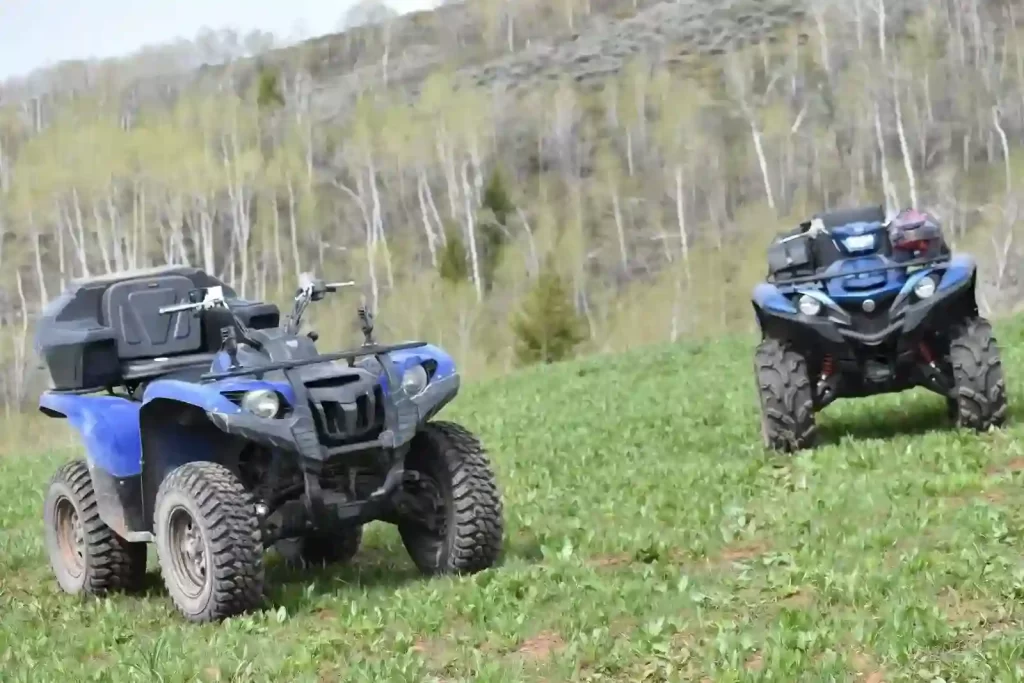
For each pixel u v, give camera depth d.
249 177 167.88
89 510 18.86
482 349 119.38
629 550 17.95
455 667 13.54
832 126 172.75
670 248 154.88
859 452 22.14
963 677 11.62
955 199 147.12
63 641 16.09
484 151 181.00
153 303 19.39
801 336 23.25
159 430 17.59
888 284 22.91
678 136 176.25
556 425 32.66
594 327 135.75
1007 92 173.25
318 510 16.42
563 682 12.66
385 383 16.86
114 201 166.12
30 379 137.62
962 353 22.73
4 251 165.75
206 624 16.12
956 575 14.55
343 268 159.75
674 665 12.72
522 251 150.25
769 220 149.38
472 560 17.27
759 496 20.48
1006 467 20.30
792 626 13.35
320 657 14.17
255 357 17.23
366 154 164.38
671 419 30.80
